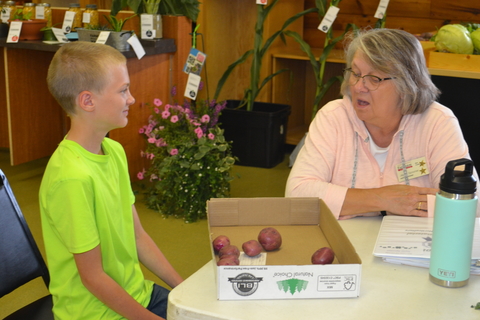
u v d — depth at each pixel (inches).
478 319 36.0
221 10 164.6
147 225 118.7
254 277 37.1
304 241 46.8
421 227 49.9
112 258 51.9
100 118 51.9
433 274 40.6
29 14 142.2
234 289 37.1
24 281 52.8
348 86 64.8
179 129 127.4
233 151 162.7
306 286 37.4
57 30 135.3
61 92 51.1
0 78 165.9
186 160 120.1
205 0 157.8
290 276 37.2
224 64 171.0
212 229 48.8
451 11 150.3
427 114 62.1
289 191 61.6
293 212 49.8
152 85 136.6
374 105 59.8
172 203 125.3
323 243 46.5
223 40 168.2
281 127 161.3
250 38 168.9
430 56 105.3
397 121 62.2
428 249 44.4
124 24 140.1
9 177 147.2
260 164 160.7
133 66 129.2
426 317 35.9
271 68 168.4
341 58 155.0
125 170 57.1
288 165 163.3
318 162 63.2
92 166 51.2
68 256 50.8
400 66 58.0
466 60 102.0
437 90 62.3
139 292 55.4
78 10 144.3
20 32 134.6
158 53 133.2
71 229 47.6
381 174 63.7
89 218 48.0
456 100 106.4
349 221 54.9
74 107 51.5
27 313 53.9
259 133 157.9
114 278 52.6
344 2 167.5
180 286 39.1
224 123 161.0
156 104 128.5
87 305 51.2
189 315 36.2
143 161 139.7
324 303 37.2
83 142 52.6
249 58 169.8
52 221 49.1
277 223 49.9
